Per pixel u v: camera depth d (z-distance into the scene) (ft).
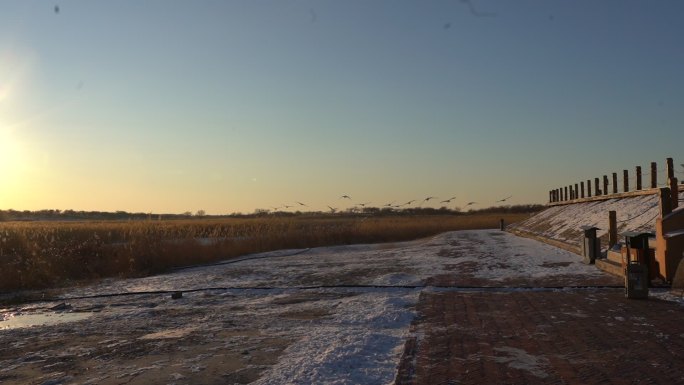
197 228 136.46
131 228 113.09
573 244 83.35
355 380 24.53
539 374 24.22
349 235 144.46
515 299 44.04
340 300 47.42
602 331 31.86
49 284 72.54
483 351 28.22
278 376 25.53
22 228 122.62
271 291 55.52
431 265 72.08
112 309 49.85
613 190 98.78
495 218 243.81
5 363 30.83
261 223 158.20
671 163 72.43
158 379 26.30
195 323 40.24
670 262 48.11
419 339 31.19
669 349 27.58
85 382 26.45
